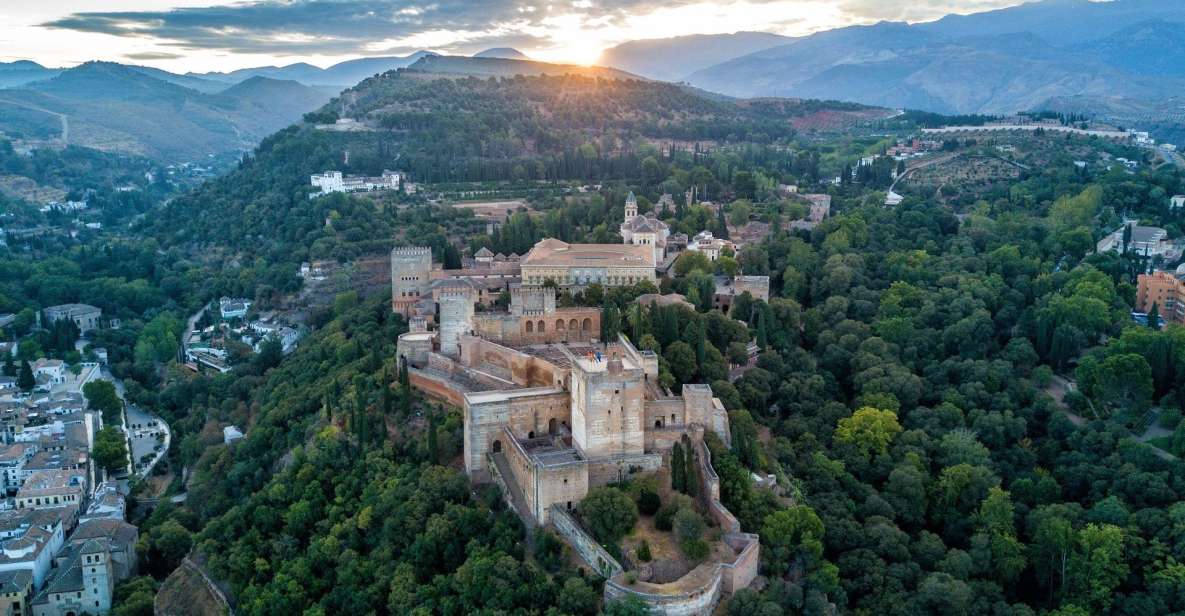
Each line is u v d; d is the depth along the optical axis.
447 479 190.25
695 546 160.38
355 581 183.25
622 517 165.12
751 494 181.38
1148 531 198.75
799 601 162.38
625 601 147.50
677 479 176.25
